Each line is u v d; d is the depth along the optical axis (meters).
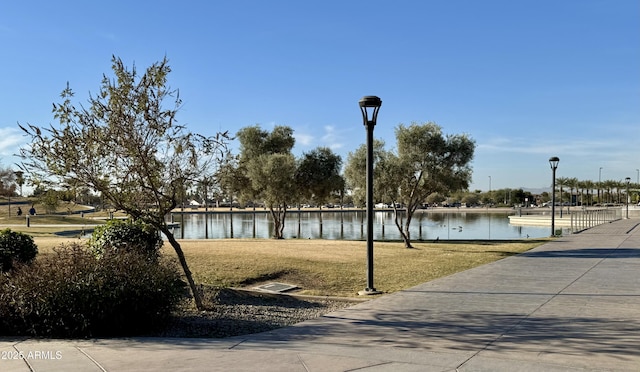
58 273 6.93
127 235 10.48
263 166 29.19
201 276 11.61
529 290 10.27
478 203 123.38
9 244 10.50
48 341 6.35
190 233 42.97
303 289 11.09
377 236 37.44
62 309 6.62
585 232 28.14
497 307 8.61
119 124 7.43
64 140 7.26
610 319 7.53
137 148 7.48
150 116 7.62
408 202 20.83
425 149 20.23
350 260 14.89
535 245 20.98
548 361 5.36
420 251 18.27
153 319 7.16
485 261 15.56
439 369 5.07
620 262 14.66
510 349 5.90
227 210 99.75
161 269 7.73
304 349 5.93
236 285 11.23
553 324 7.25
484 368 5.11
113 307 6.71
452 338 6.50
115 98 7.41
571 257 16.19
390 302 9.35
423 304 9.05
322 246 18.67
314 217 71.56
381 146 21.84
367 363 5.29
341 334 6.85
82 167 7.38
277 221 30.66
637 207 54.56
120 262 7.43
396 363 5.29
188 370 4.98
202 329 7.28
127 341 6.38
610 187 111.88
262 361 5.35
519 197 113.50
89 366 5.11
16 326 6.77
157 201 8.12
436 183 20.94
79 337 6.63
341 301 9.91
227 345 6.14
